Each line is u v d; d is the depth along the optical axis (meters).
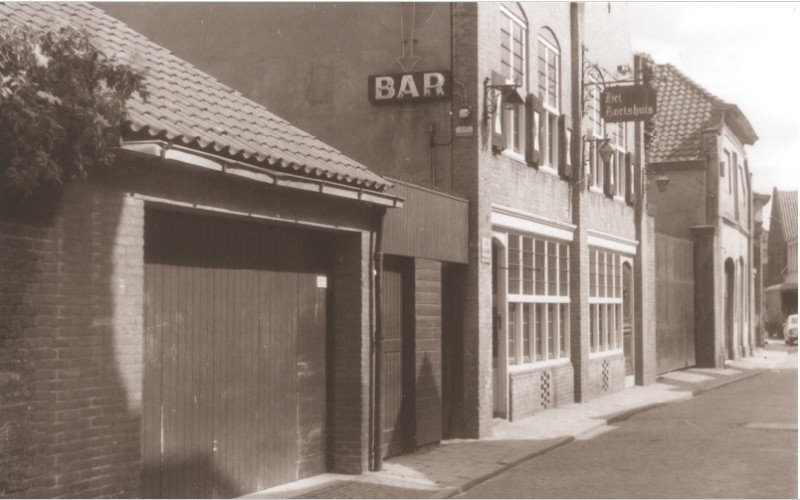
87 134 7.09
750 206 43.88
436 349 14.66
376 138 16.08
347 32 16.27
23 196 7.29
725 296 38.84
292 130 12.08
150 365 9.23
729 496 10.91
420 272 14.15
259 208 10.08
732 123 38.00
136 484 8.31
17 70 6.77
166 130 8.20
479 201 15.77
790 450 14.72
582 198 21.61
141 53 10.95
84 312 7.83
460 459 13.53
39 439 7.38
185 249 9.73
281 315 11.22
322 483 11.38
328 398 12.12
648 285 27.77
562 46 20.86
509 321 18.09
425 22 15.92
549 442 15.27
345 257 12.20
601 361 23.41
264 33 16.70
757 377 31.59
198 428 9.85
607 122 22.38
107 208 8.09
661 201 35.69
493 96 16.23
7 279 7.16
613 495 11.06
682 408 21.39
